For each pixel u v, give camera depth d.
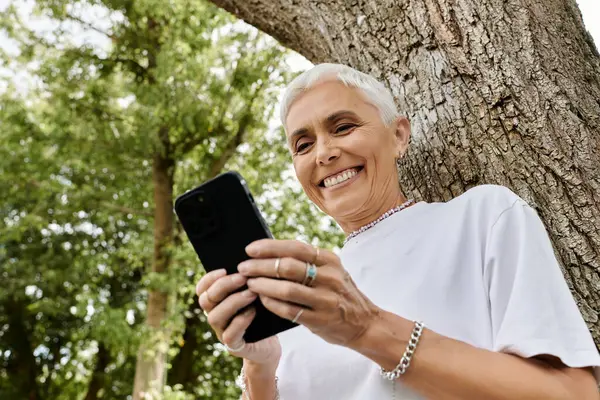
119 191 9.42
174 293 8.63
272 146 9.38
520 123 1.56
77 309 8.26
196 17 8.54
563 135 1.51
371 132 1.45
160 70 8.08
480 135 1.61
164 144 9.00
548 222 1.48
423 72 1.73
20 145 9.32
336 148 1.44
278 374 1.31
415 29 1.76
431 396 0.98
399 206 1.46
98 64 8.82
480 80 1.63
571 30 1.67
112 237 11.52
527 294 1.05
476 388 0.95
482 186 1.30
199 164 9.45
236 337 0.95
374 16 1.85
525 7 1.65
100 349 13.05
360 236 1.46
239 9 2.13
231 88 8.69
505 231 1.16
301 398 1.26
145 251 9.60
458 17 1.70
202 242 0.98
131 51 8.98
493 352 0.99
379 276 1.29
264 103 9.02
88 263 10.09
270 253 0.89
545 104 1.55
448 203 1.34
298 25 2.01
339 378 1.23
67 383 13.62
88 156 8.80
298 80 1.51
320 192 1.52
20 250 11.53
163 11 8.30
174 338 9.25
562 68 1.58
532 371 0.96
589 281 1.41
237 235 0.97
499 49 1.63
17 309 12.52
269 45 8.82
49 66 8.88
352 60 1.87
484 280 1.16
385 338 0.96
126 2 8.51
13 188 9.68
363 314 0.94
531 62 1.59
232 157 9.59
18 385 12.70
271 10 2.05
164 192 9.16
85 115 8.80
